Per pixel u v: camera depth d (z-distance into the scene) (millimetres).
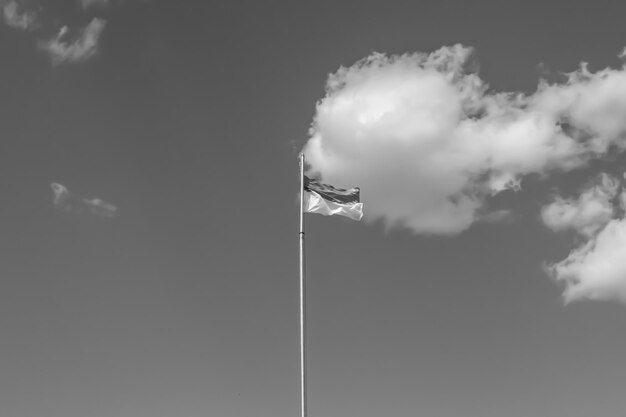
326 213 47656
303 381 42406
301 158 48188
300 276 45000
